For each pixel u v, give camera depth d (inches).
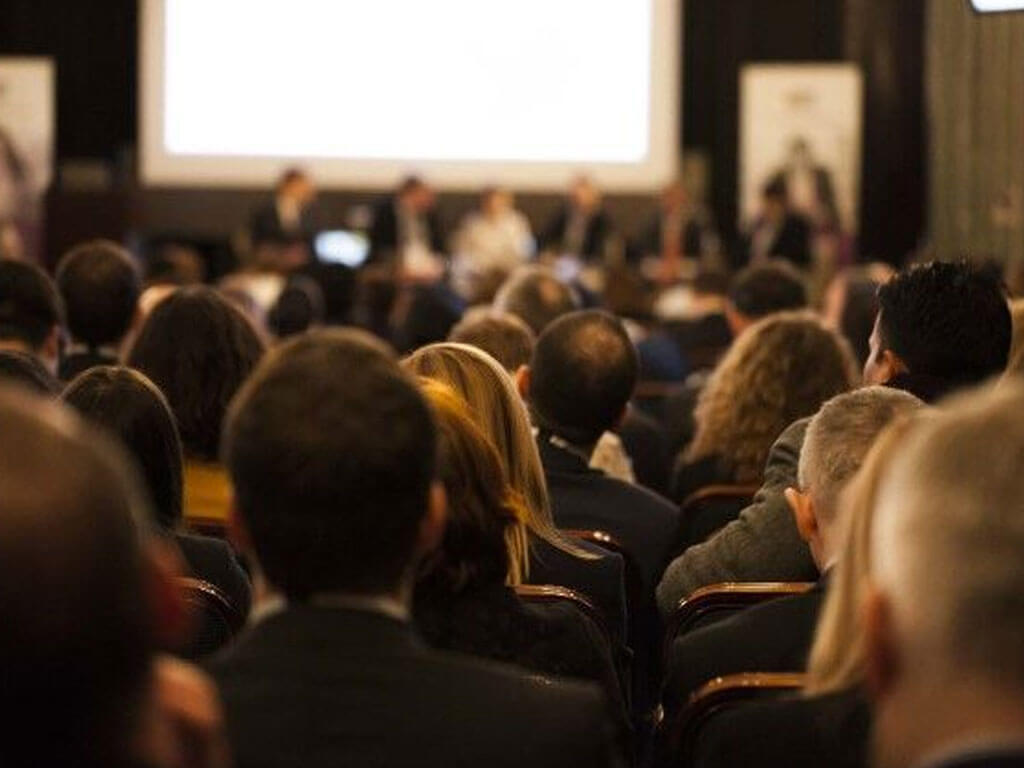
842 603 124.2
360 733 103.5
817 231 900.6
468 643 152.0
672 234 880.3
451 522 149.8
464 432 153.9
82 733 69.0
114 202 866.1
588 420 249.9
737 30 965.8
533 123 935.0
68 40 963.3
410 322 458.9
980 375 226.8
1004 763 72.2
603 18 928.9
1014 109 737.0
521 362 286.5
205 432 231.0
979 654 74.6
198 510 228.7
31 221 891.4
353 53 927.7
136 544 70.3
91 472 69.4
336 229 925.8
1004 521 75.4
